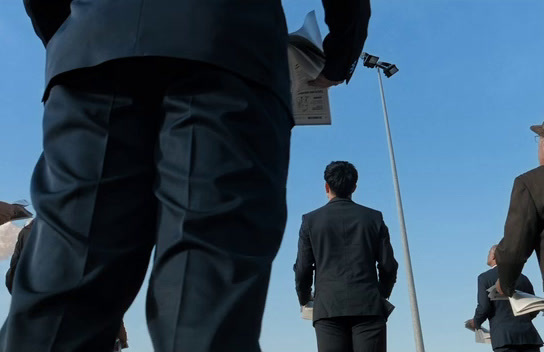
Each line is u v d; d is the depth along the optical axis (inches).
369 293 146.5
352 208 155.8
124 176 31.8
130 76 32.5
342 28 50.9
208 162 30.1
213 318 27.1
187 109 31.2
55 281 28.9
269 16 34.5
